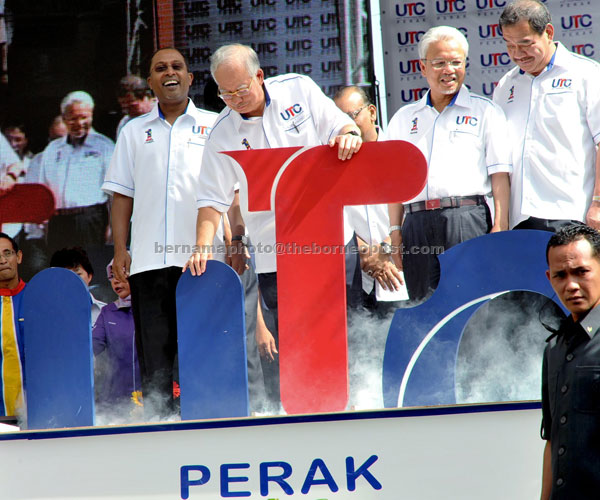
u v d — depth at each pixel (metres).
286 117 8.37
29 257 12.23
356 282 8.80
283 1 11.95
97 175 12.24
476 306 6.96
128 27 12.26
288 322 7.07
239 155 7.24
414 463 6.73
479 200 8.65
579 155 8.73
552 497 5.61
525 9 8.75
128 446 6.94
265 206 7.20
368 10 11.82
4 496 6.98
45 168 12.30
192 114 9.49
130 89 12.26
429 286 8.67
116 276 9.46
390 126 9.30
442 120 8.89
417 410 6.74
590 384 5.55
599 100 8.69
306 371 7.04
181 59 9.49
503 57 11.68
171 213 9.13
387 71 11.81
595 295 5.82
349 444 6.79
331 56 11.88
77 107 12.31
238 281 7.12
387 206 9.55
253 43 12.02
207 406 7.06
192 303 7.17
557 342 5.95
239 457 6.85
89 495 6.93
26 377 7.36
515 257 6.93
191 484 6.87
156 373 8.84
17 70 12.38
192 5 12.12
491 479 6.68
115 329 10.12
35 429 7.13
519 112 9.03
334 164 7.12
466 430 6.73
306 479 6.80
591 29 11.57
